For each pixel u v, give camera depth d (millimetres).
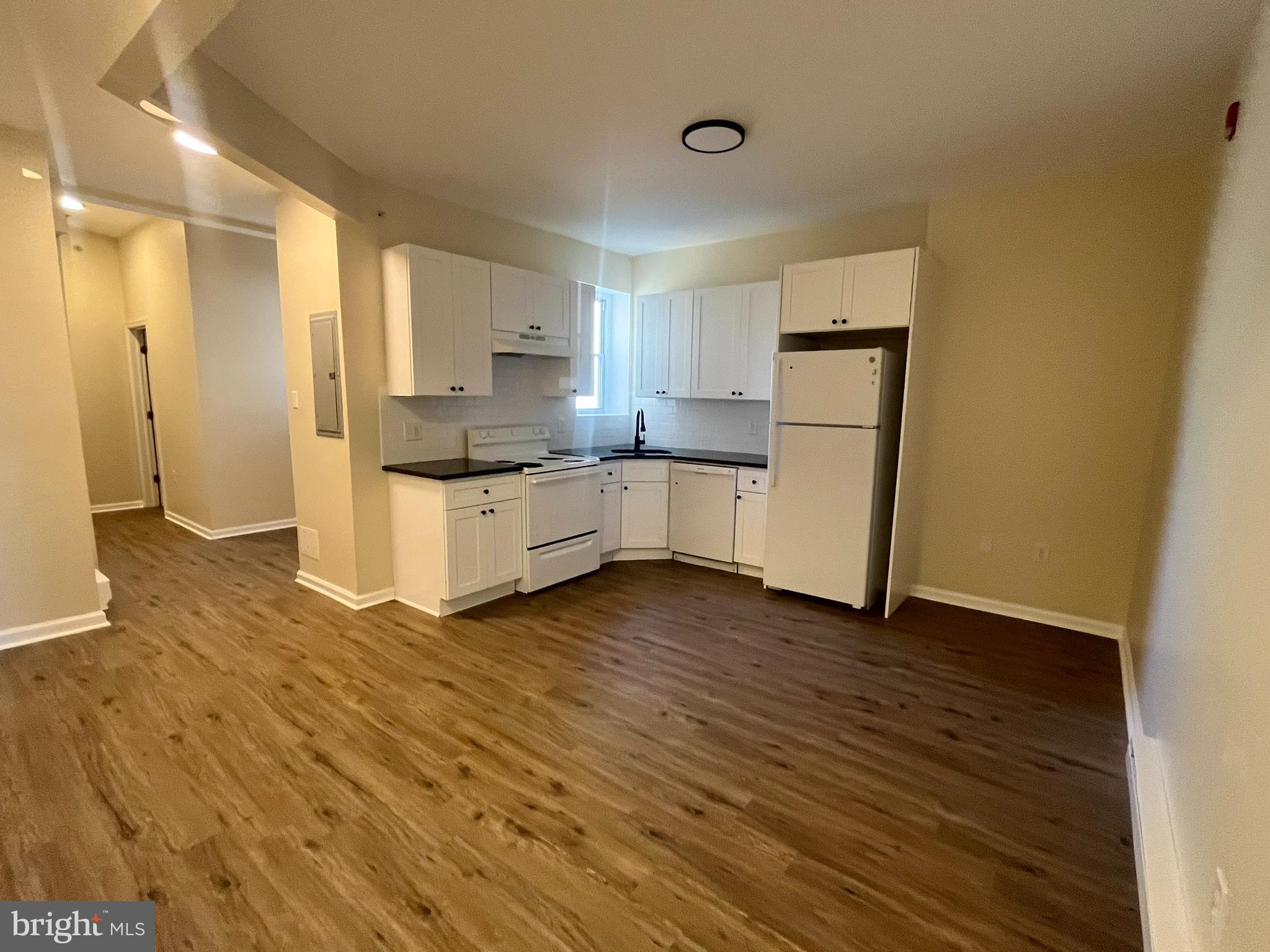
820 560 3865
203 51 2150
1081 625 3533
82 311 6051
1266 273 1375
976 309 3695
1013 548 3715
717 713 2607
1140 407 3268
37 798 1993
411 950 1487
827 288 3748
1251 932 971
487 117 2691
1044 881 1739
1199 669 1548
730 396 4645
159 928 1531
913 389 3568
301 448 3979
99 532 5551
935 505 3967
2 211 2914
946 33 2023
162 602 3791
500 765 2225
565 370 4609
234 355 5355
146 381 6406
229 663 2986
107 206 4098
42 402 3109
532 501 3932
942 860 1812
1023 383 3584
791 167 3244
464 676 2904
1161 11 1876
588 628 3496
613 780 2150
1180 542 2105
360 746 2322
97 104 2576
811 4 1867
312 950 1483
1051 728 2523
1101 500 3416
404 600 3848
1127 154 3043
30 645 3137
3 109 2658
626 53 2170
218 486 5332
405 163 3262
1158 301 3170
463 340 3783
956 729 2512
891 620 3684
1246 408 1432
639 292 5449
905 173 3328
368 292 3572
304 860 1759
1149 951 1422
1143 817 1734
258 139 2518
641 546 4859
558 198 3812
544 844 1847
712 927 1572
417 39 2082
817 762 2275
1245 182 1804
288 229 3771
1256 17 1874
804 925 1585
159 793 2029
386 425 3754
